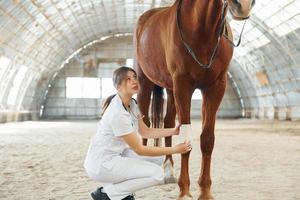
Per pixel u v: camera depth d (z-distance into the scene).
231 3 3.84
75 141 14.01
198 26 4.34
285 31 25.36
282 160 8.75
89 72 40.53
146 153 3.80
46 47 31.98
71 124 28.34
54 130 20.78
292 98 29.72
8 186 6.07
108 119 3.79
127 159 3.83
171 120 5.94
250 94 38.22
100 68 40.66
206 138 4.66
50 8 25.34
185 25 4.46
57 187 5.97
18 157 9.55
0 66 25.97
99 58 40.66
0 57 25.05
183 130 4.47
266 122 29.91
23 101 34.03
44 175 7.02
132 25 37.78
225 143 12.95
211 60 4.41
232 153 10.11
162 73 5.45
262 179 6.48
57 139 14.90
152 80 6.01
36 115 38.25
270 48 28.95
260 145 12.23
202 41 4.39
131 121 3.82
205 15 4.29
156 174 3.82
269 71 31.70
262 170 7.39
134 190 3.85
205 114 4.72
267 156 9.48
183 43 4.48
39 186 6.07
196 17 4.34
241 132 18.67
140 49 6.09
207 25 4.31
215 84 4.64
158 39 5.29
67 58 40.06
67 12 28.08
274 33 26.64
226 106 41.44
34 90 36.03
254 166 7.89
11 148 11.66
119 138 3.84
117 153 3.87
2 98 28.70
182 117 4.54
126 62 40.66
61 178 6.71
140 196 5.29
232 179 6.48
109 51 40.69
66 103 40.44
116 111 3.76
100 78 40.62
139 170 3.80
